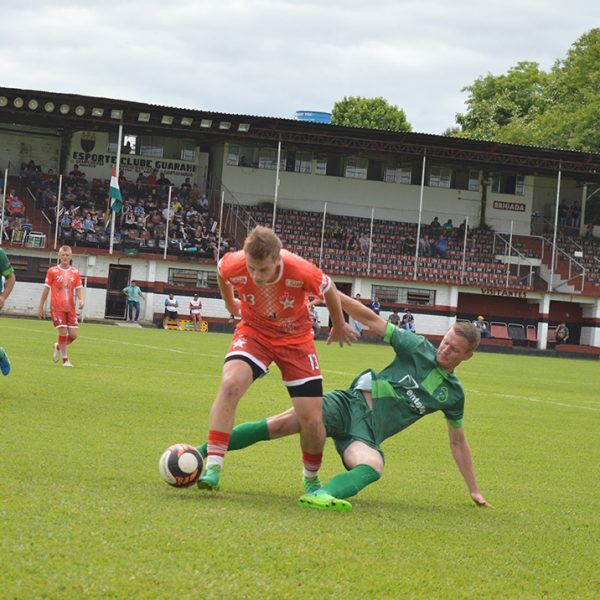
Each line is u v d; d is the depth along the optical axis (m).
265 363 6.96
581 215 59.06
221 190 52.62
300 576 4.79
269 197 54.53
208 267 48.31
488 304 54.44
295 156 55.00
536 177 58.69
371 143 51.03
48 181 48.62
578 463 11.26
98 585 4.36
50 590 4.25
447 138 50.50
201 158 54.12
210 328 47.84
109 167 52.16
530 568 5.53
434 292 52.38
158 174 53.19
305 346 6.99
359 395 7.33
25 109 45.94
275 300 6.77
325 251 51.44
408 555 5.46
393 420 7.35
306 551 5.25
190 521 5.68
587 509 7.99
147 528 5.41
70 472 7.29
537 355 51.19
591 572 5.59
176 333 40.53
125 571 4.59
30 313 45.56
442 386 7.42
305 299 6.94
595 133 64.69
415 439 12.38
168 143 53.25
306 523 5.98
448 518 6.84
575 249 56.44
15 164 51.47
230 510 6.17
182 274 48.09
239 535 5.45
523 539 6.33
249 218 50.94
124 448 9.02
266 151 54.50
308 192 55.25
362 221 54.62
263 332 6.95
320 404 7.05
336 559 5.17
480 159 52.34
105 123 47.97
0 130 51.06
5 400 12.23
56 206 47.06
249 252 6.37
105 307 46.91
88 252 46.12
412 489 8.26
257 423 7.35
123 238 47.28
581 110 65.44
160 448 9.27
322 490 6.70
